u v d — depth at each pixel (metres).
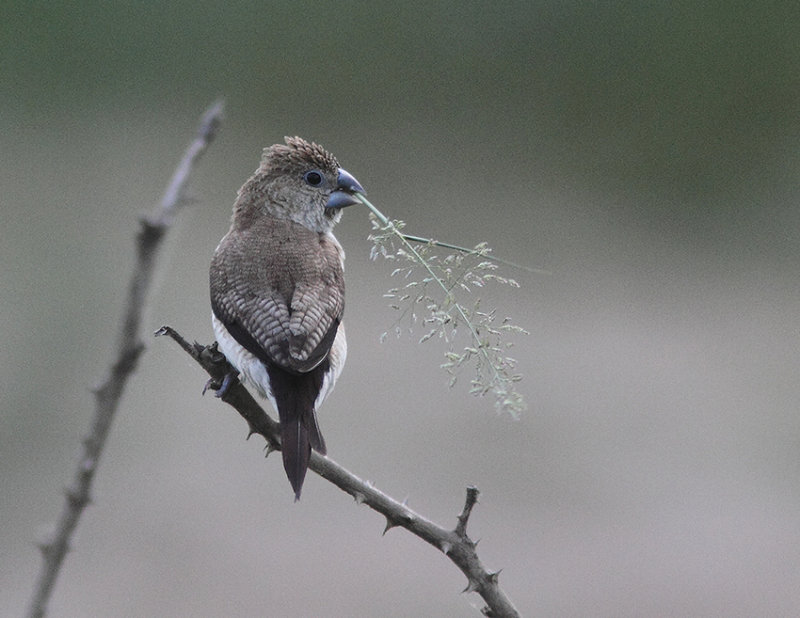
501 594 4.19
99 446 1.97
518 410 3.64
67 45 20.64
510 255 18.30
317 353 5.39
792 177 20.22
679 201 20.25
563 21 21.45
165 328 4.61
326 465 4.46
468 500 4.19
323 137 21.39
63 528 2.01
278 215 6.48
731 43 20.75
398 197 19.88
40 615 2.00
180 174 1.91
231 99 21.14
